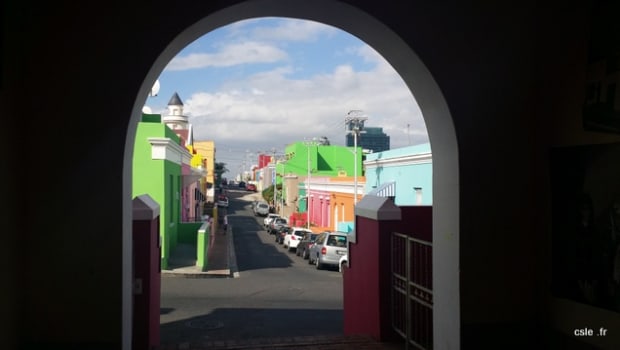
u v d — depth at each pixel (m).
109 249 3.99
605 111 3.78
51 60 3.95
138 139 18.67
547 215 4.38
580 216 4.02
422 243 5.24
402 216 6.31
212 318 9.99
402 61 4.73
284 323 9.50
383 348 5.93
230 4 4.14
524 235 4.51
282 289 15.09
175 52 4.44
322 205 41.69
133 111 4.05
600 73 3.83
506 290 4.46
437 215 4.82
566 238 4.16
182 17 4.07
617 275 3.65
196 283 16.33
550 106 4.37
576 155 4.07
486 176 4.44
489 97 4.46
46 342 3.93
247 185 111.44
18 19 3.79
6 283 3.56
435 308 4.87
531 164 4.54
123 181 4.02
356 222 7.32
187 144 37.16
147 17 4.04
